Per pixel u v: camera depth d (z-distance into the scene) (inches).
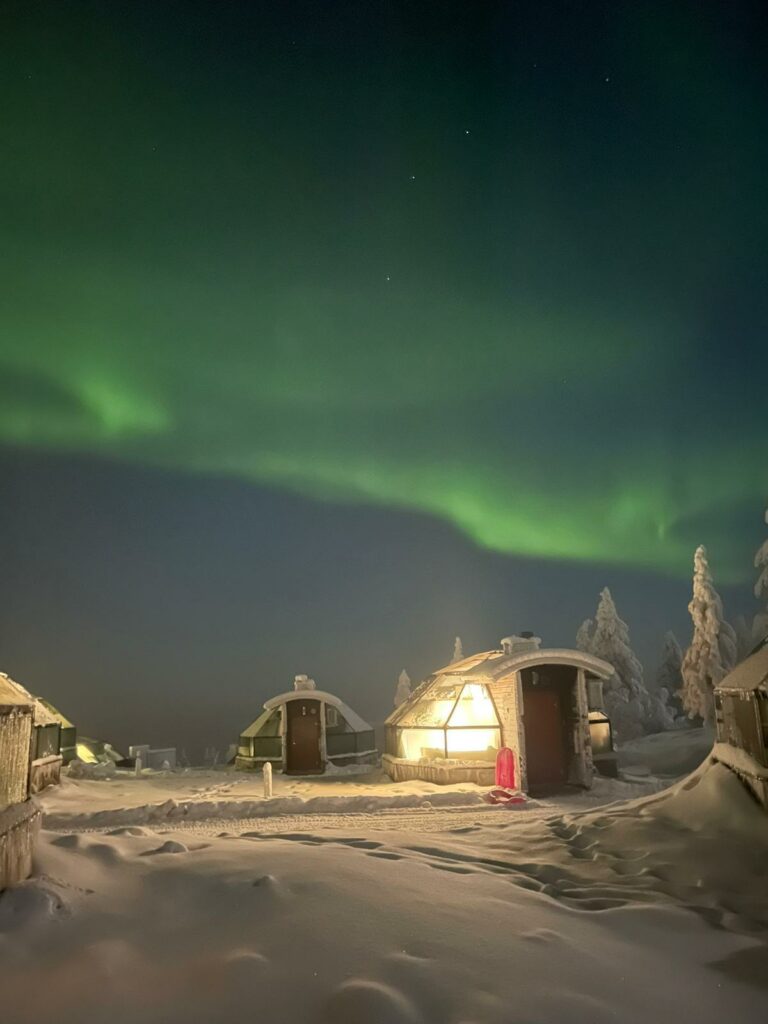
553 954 232.5
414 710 978.1
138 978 203.9
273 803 714.8
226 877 280.8
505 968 218.2
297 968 210.4
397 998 192.5
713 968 244.7
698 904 311.0
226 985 200.2
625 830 431.8
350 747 1254.9
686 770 1221.7
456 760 871.1
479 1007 192.9
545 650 858.8
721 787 444.8
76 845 312.8
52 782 906.7
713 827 414.0
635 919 283.7
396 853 361.4
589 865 380.8
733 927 284.5
